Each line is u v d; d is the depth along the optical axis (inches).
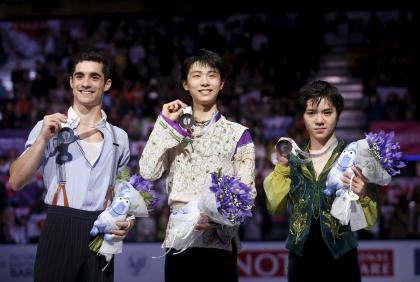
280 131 1075.3
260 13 1190.9
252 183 383.2
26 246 899.4
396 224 948.6
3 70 1184.2
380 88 1127.6
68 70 1174.3
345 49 1163.9
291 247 403.5
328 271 394.6
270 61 1164.5
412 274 861.8
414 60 1145.4
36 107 1131.9
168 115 379.9
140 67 1170.6
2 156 1057.5
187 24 1200.2
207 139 387.9
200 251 378.6
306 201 402.0
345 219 382.3
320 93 401.4
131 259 873.5
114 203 384.5
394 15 1170.6
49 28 1201.4
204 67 390.6
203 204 358.9
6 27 1199.6
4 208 991.0
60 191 393.4
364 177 381.1
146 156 379.9
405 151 1051.3
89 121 409.4
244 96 1127.0
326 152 410.6
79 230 389.1
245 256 871.7
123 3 1199.6
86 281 390.6
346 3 1175.6
